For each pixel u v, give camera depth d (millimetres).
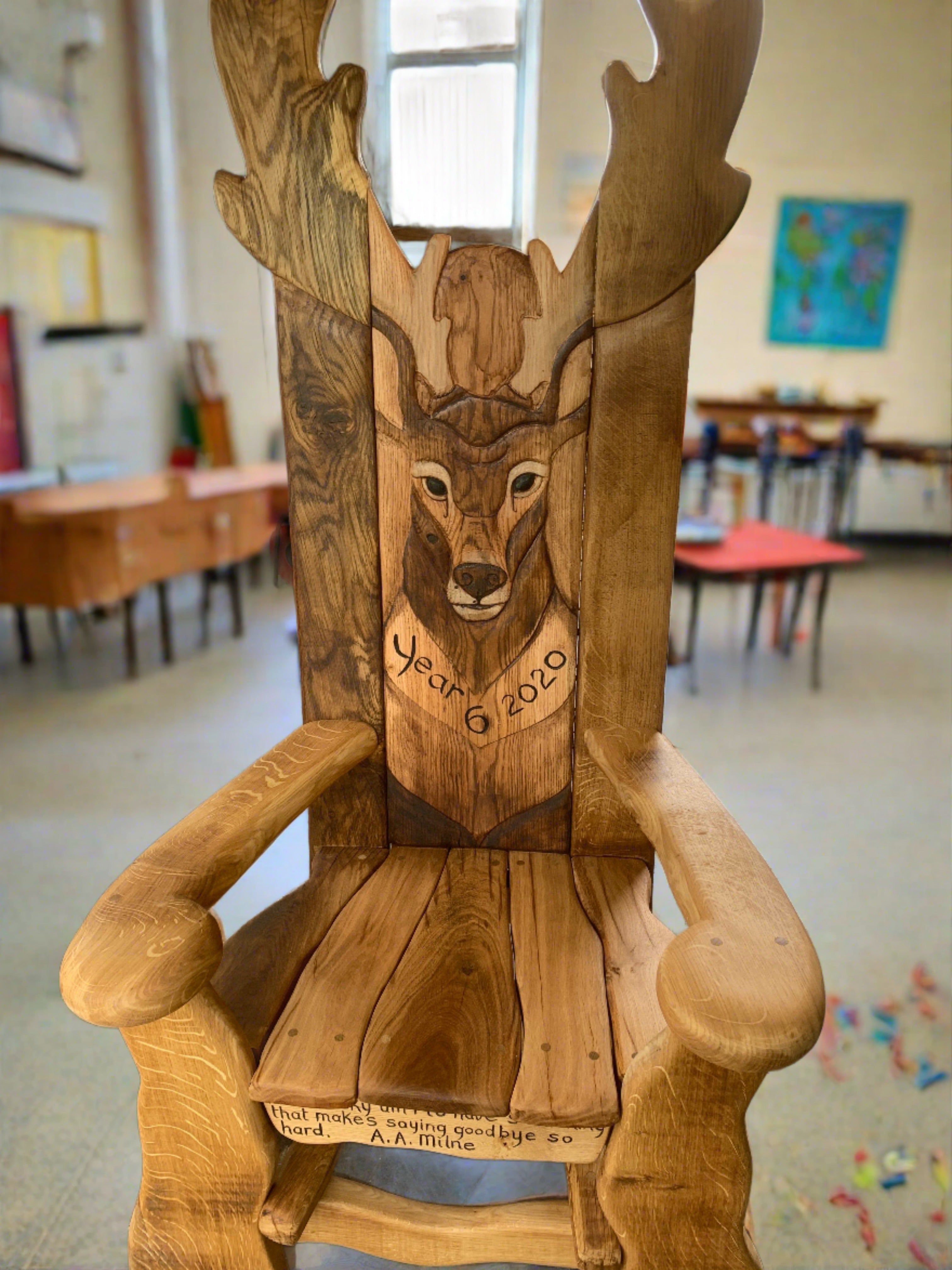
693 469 4891
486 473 939
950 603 4320
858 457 4793
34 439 4105
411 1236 818
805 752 2623
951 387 5094
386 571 982
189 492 3287
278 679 3203
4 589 3092
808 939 638
